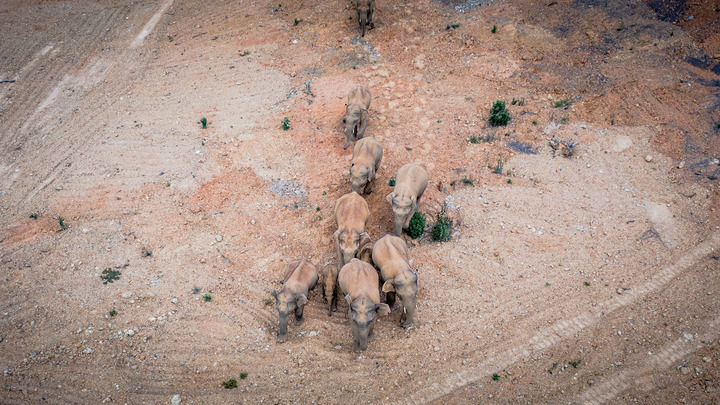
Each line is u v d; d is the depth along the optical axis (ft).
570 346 35.83
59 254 42.86
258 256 42.86
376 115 56.70
